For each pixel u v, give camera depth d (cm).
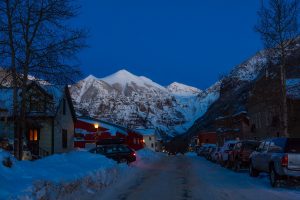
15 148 2028
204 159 5316
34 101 2055
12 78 1927
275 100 2795
